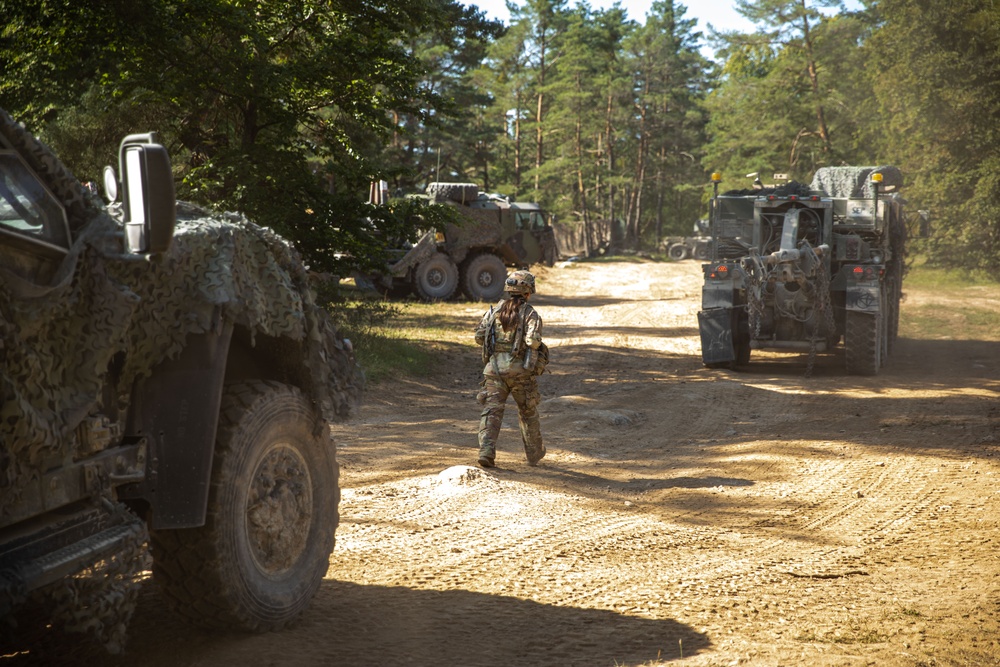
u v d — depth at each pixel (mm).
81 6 11797
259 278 3891
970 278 36656
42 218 2943
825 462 8367
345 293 17062
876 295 14320
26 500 2797
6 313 2705
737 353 15789
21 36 12344
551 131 70875
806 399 12102
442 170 57906
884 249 15352
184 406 3479
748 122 58188
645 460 8445
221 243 3629
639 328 21547
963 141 38656
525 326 7699
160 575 3613
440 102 14836
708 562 5363
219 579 3578
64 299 2924
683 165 84812
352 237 14453
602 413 10469
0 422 2641
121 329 3092
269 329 3844
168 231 2963
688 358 16984
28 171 2949
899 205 17000
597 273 40000
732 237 15727
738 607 4527
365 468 7676
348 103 14672
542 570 5113
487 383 7840
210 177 13742
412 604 4469
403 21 14742
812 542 5887
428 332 19938
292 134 14438
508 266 29750
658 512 6605
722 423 10414
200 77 13078
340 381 4281
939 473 7898
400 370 14156
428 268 26688
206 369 3529
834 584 4984
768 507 6777
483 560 5262
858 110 50562
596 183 75750
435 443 8961
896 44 38938
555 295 30328
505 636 4074
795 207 14992
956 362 16297
